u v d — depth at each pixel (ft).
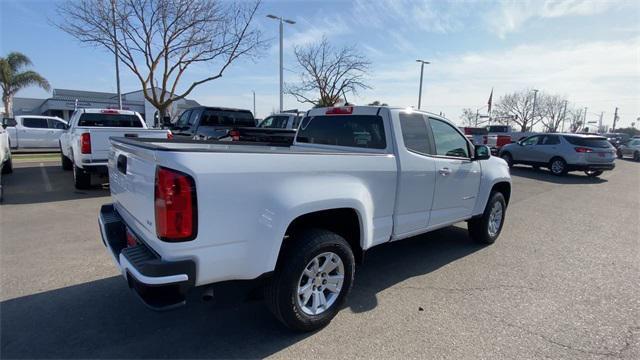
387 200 12.23
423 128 13.96
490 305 12.22
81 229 18.78
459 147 15.87
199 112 38.52
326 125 15.06
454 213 15.64
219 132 36.42
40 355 9.04
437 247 18.10
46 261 14.62
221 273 8.44
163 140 13.46
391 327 10.73
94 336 9.87
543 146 51.78
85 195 27.32
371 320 11.09
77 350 9.28
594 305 12.41
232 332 10.26
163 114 51.83
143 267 7.74
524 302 12.50
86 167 26.53
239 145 15.92
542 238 20.20
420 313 11.57
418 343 9.97
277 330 10.40
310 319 10.14
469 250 17.75
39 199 25.85
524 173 51.70
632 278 14.76
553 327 10.98
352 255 10.88
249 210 8.57
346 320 11.06
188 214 7.75
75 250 15.83
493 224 18.70
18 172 38.06
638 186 42.91
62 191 28.68
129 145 9.70
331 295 10.75
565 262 16.46
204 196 7.90
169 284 7.79
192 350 9.43
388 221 12.44
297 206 9.20
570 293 13.28
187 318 10.91
